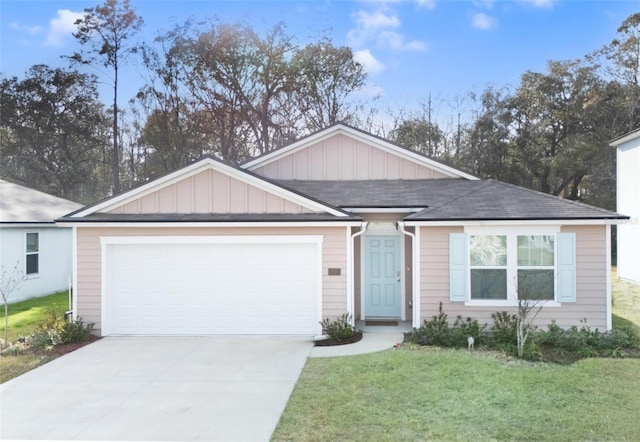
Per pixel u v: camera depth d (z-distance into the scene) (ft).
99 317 33.91
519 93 99.60
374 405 19.43
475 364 25.05
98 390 22.31
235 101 101.45
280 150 46.06
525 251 32.68
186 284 34.22
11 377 24.57
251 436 16.85
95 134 118.11
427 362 25.52
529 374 23.26
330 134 45.88
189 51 99.86
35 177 115.96
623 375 23.15
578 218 31.45
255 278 34.09
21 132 114.42
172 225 33.22
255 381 23.25
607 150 90.68
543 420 17.72
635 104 91.15
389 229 38.91
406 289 38.70
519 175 99.35
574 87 95.35
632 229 58.85
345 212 33.86
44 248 53.78
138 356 28.40
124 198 34.81
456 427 17.16
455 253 32.96
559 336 28.89
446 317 32.91
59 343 31.19
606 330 31.94
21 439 17.02
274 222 32.96
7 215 49.90
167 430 17.58
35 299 50.67
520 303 28.63
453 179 44.62
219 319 34.17
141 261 34.32
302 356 27.89
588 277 32.32
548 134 98.12
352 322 33.47
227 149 101.76
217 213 34.58
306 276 33.91
